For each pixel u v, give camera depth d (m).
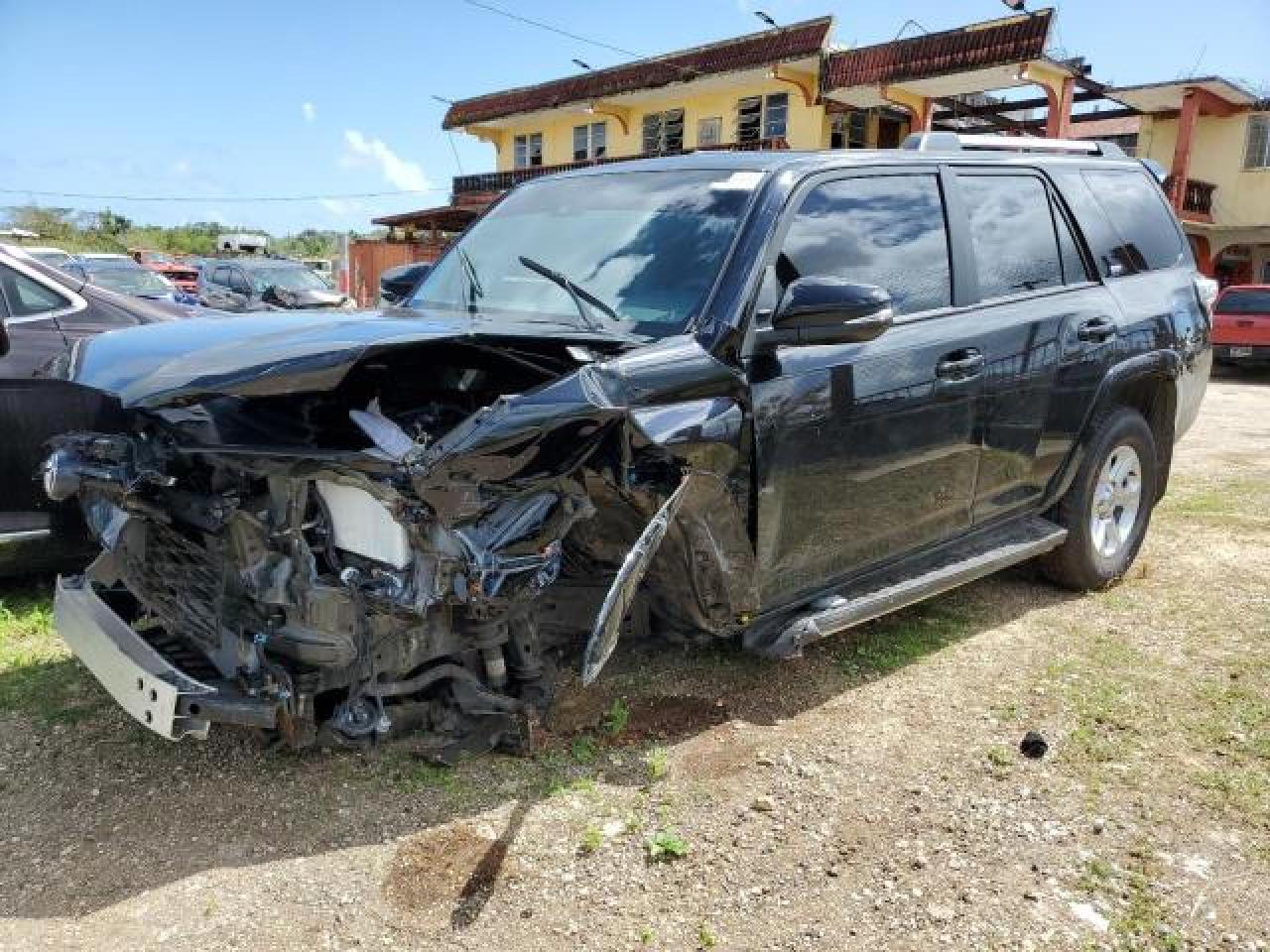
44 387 4.36
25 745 3.47
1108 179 5.10
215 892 2.72
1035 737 3.50
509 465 2.67
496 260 4.11
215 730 3.55
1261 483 7.58
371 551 2.79
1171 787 3.26
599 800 3.15
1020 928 2.63
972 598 4.94
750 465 3.27
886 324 3.15
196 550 3.05
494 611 2.96
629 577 2.84
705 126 24.75
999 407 4.16
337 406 3.07
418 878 2.78
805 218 3.61
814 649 4.30
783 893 2.76
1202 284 5.43
